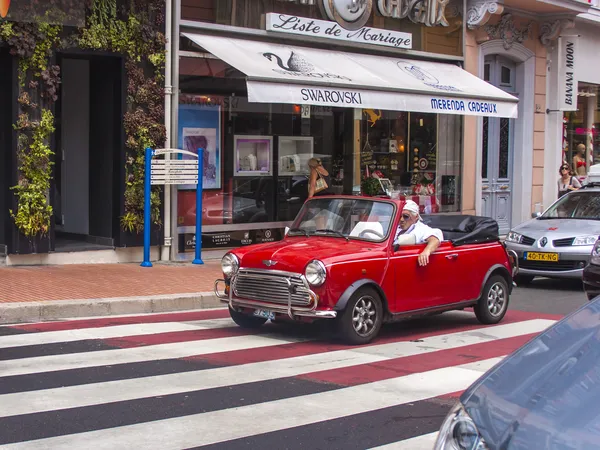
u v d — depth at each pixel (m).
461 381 7.43
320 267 8.52
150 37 13.88
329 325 8.80
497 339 9.60
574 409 2.99
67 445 5.36
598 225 14.02
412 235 9.32
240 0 15.49
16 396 6.46
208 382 7.11
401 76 17.00
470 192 20.56
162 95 14.16
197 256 14.14
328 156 17.42
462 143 20.22
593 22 23.61
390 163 18.77
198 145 14.99
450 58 19.59
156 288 11.51
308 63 15.48
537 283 14.90
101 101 14.07
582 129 24.66
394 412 6.39
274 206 16.36
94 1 13.16
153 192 14.02
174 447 5.39
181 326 9.73
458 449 3.00
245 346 8.70
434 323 10.75
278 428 5.89
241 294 9.16
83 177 14.48
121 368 7.49
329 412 6.34
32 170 12.63
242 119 15.72
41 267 12.70
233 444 5.51
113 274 12.52
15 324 9.44
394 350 8.79
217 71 15.16
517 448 2.84
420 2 18.66
